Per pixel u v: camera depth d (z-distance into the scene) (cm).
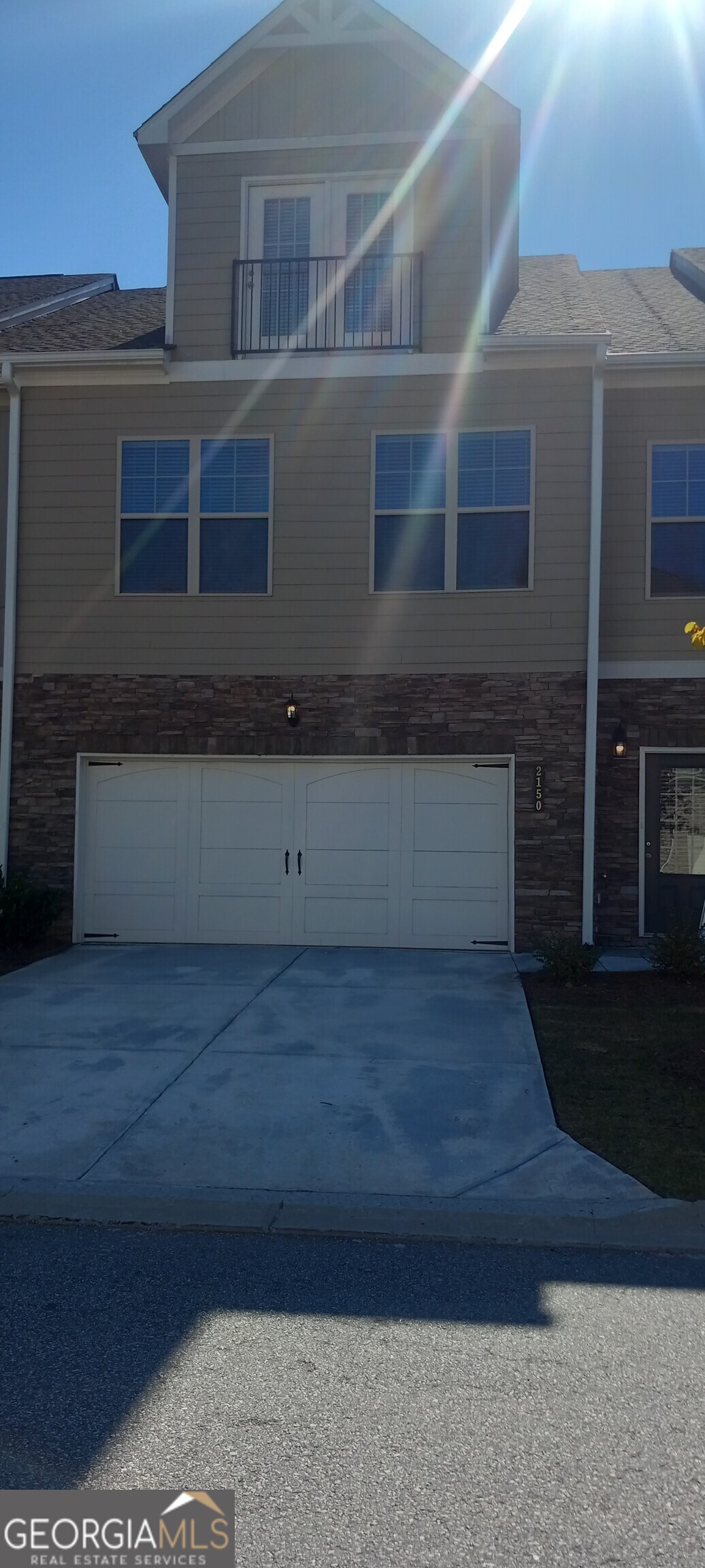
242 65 1127
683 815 1088
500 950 1073
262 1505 284
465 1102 626
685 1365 358
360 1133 582
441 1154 554
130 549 1126
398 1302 405
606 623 1092
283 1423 322
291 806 1113
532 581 1066
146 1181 520
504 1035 759
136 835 1130
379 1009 834
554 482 1066
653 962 946
